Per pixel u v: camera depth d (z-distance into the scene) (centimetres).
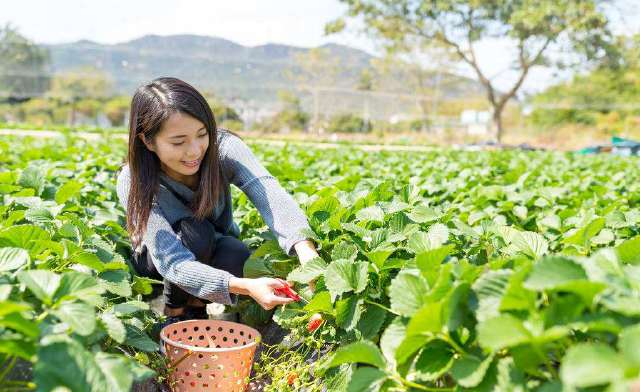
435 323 168
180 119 284
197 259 343
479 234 288
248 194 333
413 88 6125
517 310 167
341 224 294
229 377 283
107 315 215
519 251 251
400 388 194
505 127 6106
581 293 155
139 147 311
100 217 366
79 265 260
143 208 313
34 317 193
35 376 153
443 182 555
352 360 196
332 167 680
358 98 5712
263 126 5853
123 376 164
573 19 3806
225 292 289
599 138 5372
